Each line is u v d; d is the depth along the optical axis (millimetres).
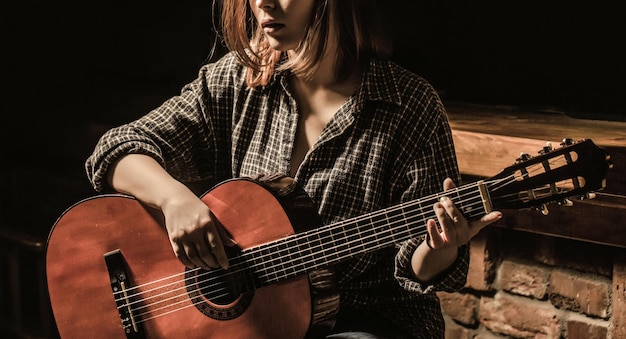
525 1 3285
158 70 3707
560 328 2400
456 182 1836
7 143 3693
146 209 1817
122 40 3754
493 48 3363
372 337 1787
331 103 1851
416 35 3477
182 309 1801
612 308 2289
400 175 1820
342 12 1785
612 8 3145
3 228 3299
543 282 2412
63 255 1829
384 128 1814
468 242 1770
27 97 3719
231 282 1768
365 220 1683
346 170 1817
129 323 1812
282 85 1867
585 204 2207
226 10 1854
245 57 1859
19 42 3809
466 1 3383
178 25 3645
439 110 1836
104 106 3510
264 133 1902
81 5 3744
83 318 1822
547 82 3289
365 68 1850
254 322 1761
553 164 1617
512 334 2484
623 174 2186
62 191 3328
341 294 1861
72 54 3760
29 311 3326
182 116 1955
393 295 1869
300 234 1723
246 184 1775
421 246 1744
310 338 1738
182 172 1994
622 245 2166
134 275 1813
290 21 1743
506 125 2625
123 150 1862
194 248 1729
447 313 2596
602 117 2867
